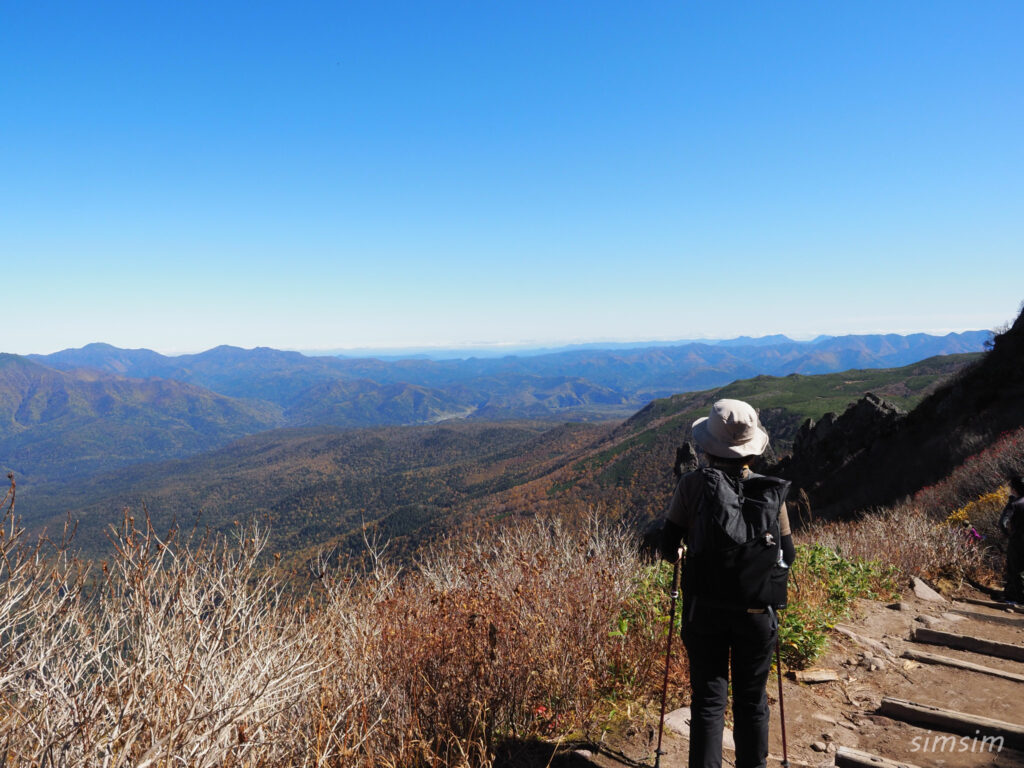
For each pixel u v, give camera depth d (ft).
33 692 6.48
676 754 9.95
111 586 7.04
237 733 7.21
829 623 16.30
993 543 27.73
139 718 6.51
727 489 8.42
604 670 12.36
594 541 14.94
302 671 8.45
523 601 12.36
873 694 13.00
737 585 8.16
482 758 8.87
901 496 61.67
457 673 10.70
